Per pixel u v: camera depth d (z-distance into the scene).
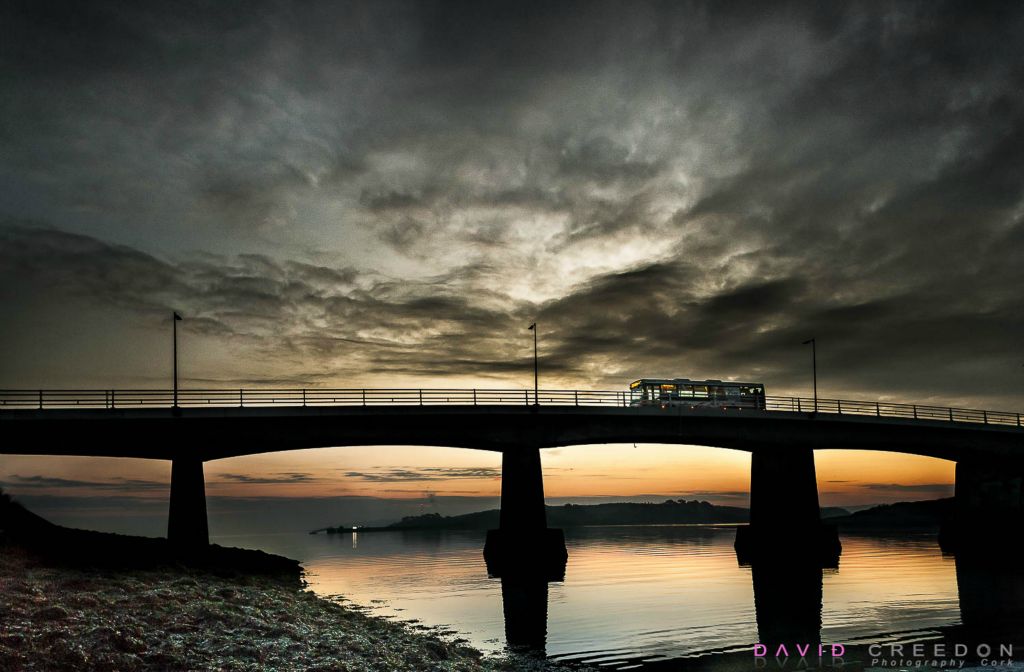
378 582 48.06
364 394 61.16
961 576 50.41
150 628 21.19
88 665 17.52
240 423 57.94
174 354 57.06
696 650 26.05
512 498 65.88
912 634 28.61
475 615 33.59
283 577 47.56
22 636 18.55
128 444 54.94
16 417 51.19
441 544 116.62
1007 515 82.25
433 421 64.19
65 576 29.19
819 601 38.16
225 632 21.91
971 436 83.19
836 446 78.62
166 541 53.69
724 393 76.12
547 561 63.94
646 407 69.88
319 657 20.44
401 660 21.55
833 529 73.81
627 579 50.28
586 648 26.36
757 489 76.62
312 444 60.41
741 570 57.00
